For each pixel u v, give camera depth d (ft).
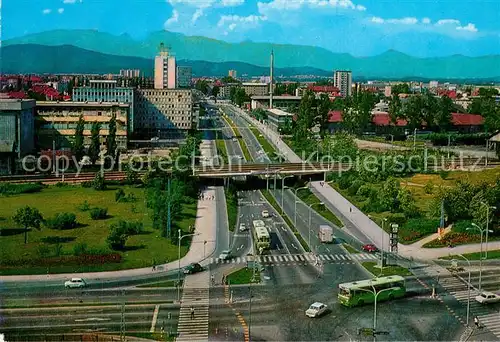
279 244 651.25
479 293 489.26
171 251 603.67
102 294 482.69
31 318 430.61
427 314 449.48
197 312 447.42
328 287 508.53
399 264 575.38
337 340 401.29
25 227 632.38
